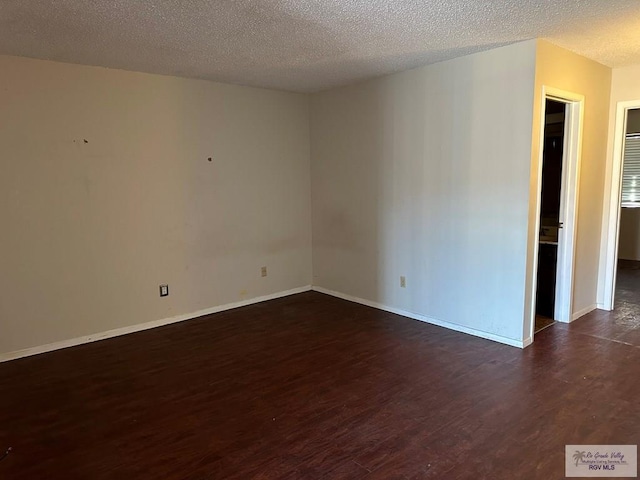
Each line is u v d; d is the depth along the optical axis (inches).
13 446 92.3
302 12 100.0
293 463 85.0
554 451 87.0
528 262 135.5
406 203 167.9
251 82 175.3
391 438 92.5
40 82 135.8
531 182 131.6
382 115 171.9
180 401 110.0
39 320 141.9
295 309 185.8
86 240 148.9
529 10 101.8
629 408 102.0
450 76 147.1
